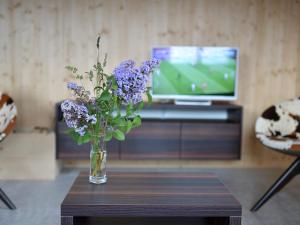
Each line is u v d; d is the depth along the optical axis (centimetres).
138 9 379
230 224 167
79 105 173
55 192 303
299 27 391
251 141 399
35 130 360
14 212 258
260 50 392
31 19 374
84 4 376
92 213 163
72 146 350
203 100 377
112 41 381
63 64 380
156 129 356
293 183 338
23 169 339
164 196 175
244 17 387
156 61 184
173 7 381
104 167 194
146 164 395
